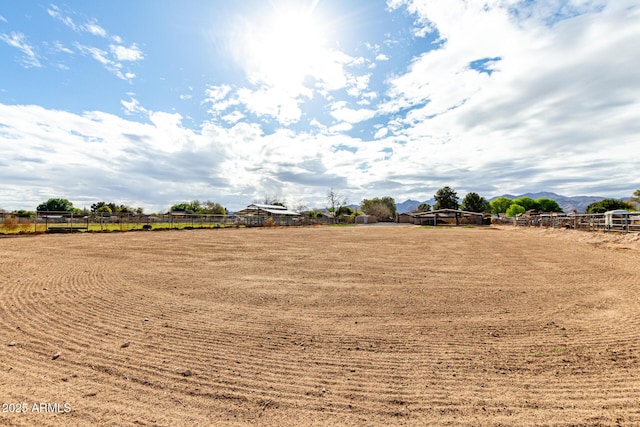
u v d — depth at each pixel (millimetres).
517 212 74625
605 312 5477
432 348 4066
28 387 3047
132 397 2914
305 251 15047
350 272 9500
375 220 81812
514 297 6562
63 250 14328
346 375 3363
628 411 2652
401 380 3254
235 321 5148
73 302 6148
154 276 8766
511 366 3545
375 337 4457
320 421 2576
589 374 3330
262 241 20703
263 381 3236
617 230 18109
